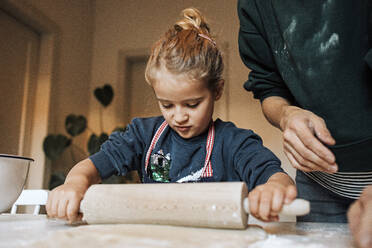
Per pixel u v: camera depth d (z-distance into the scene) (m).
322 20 0.70
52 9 2.80
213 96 0.82
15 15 2.50
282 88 0.88
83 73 3.23
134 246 0.35
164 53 0.78
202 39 0.83
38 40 2.78
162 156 0.89
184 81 0.73
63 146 2.64
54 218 0.67
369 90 0.66
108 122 3.23
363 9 0.65
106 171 0.86
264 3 0.83
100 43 3.38
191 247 0.35
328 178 0.76
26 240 0.40
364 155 0.66
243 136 0.82
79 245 0.35
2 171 0.65
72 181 0.72
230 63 2.97
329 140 0.57
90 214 0.55
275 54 0.81
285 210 0.46
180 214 0.49
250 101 2.94
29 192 1.01
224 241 0.38
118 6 3.40
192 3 3.16
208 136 0.87
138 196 0.52
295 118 0.63
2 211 0.68
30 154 2.64
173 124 0.79
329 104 0.70
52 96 2.76
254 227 0.49
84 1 3.30
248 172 0.72
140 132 0.94
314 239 0.43
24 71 2.63
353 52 0.66
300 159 0.63
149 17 3.30
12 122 2.49
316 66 0.70
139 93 3.34
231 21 3.00
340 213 0.84
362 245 0.33
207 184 0.50
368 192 0.38
